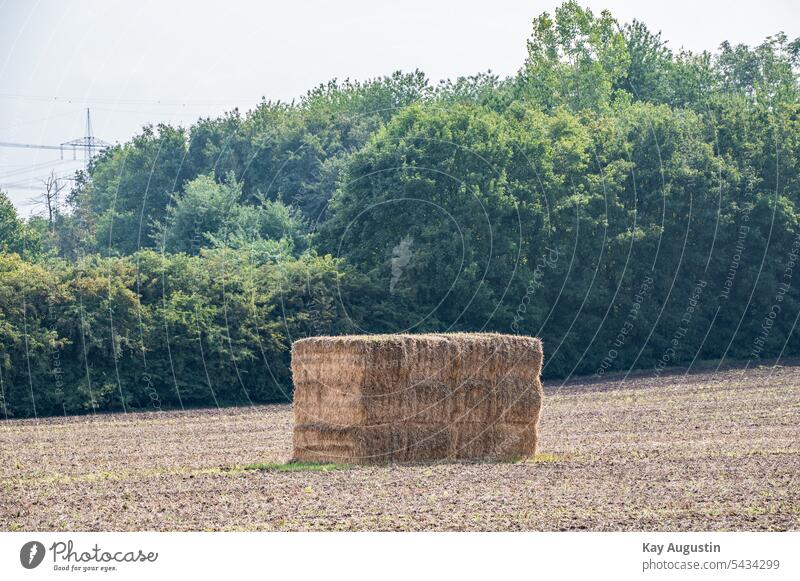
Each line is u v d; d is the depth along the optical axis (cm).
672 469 4147
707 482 3831
